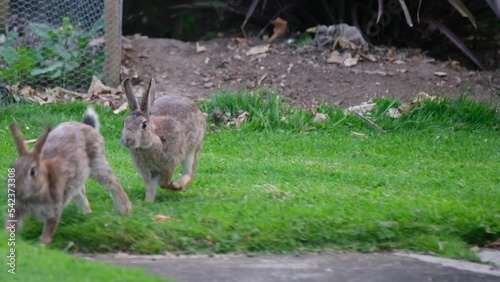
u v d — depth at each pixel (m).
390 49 18.48
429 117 15.79
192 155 10.78
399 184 11.55
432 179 11.91
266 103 15.66
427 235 9.20
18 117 14.69
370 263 8.52
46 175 8.29
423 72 17.64
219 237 8.79
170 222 8.99
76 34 16.50
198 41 19.23
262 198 10.32
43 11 17.05
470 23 19.77
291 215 9.31
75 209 9.34
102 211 9.43
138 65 17.56
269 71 17.50
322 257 8.67
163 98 10.70
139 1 21.39
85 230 8.65
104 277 7.32
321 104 16.00
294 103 16.42
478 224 9.34
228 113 15.55
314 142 14.39
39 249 7.96
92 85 16.23
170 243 8.68
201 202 10.09
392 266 8.42
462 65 19.22
